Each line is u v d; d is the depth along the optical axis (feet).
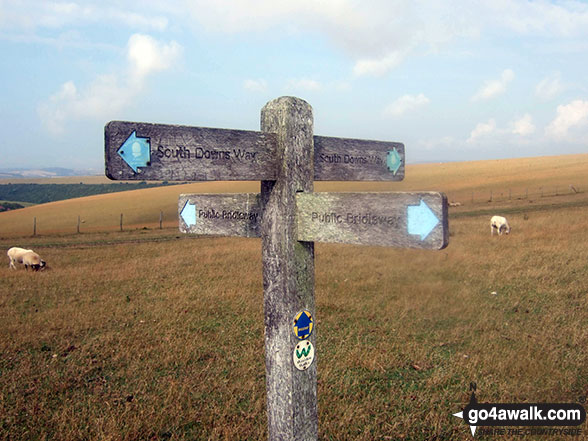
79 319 26.63
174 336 22.97
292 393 8.14
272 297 8.38
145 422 14.26
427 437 13.50
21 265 52.42
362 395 16.19
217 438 13.30
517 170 215.72
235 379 17.79
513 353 18.84
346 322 24.52
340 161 9.40
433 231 6.25
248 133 7.87
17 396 16.57
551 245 44.83
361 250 48.34
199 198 10.25
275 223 8.26
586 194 117.29
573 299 26.84
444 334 21.93
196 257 50.60
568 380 16.37
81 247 67.72
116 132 6.59
